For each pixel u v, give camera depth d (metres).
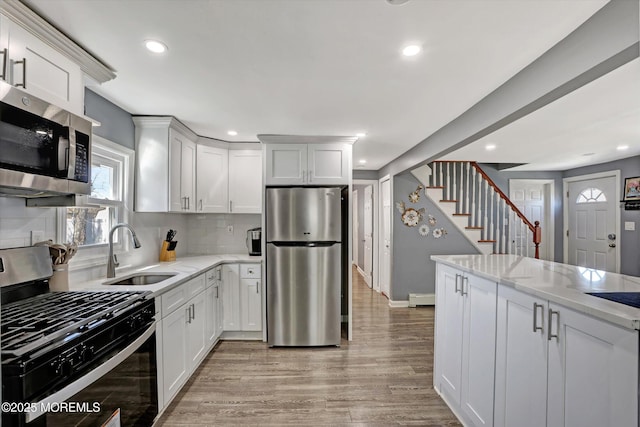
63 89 1.53
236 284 3.32
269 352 3.08
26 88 1.31
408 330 3.72
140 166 2.77
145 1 1.27
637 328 0.94
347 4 1.29
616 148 3.90
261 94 2.24
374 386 2.46
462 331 2.00
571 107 2.43
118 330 1.47
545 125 2.91
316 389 2.42
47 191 1.43
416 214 4.79
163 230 3.26
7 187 1.29
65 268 1.83
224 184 3.59
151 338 1.79
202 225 3.85
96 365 1.30
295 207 3.16
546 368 1.32
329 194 3.18
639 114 2.59
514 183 5.81
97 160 2.39
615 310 1.05
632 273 4.62
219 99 2.34
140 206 2.78
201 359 2.70
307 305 3.18
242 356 2.99
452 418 2.07
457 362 2.07
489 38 1.54
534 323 1.36
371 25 1.44
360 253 7.42
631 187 4.55
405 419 2.06
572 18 1.38
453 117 2.71
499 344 1.63
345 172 3.33
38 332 1.16
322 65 1.82
